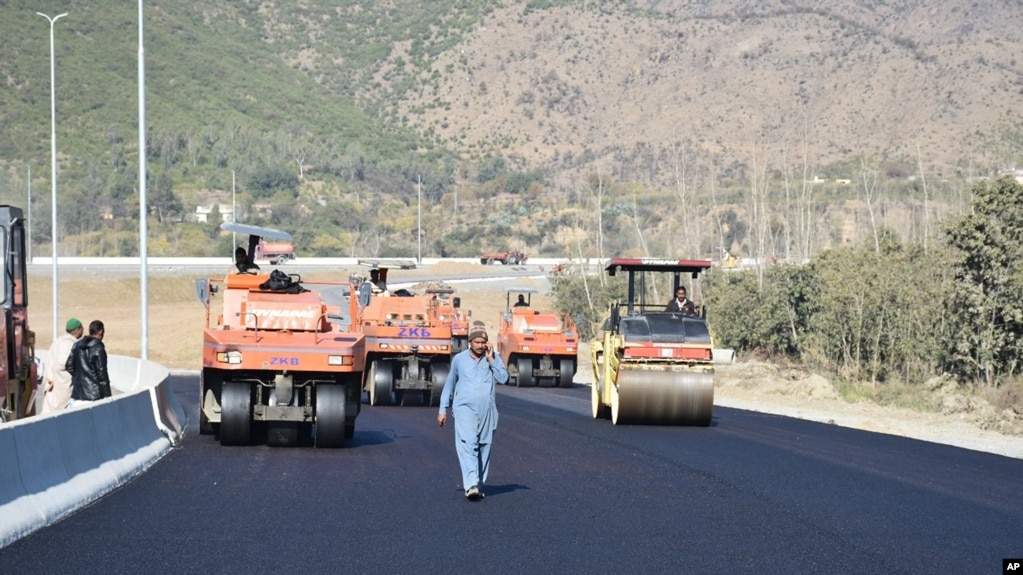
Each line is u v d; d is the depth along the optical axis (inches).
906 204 6825.8
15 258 1035.9
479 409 796.0
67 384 1111.6
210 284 1123.9
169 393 1255.5
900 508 783.1
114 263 5152.6
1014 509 791.1
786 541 661.9
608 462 1003.3
